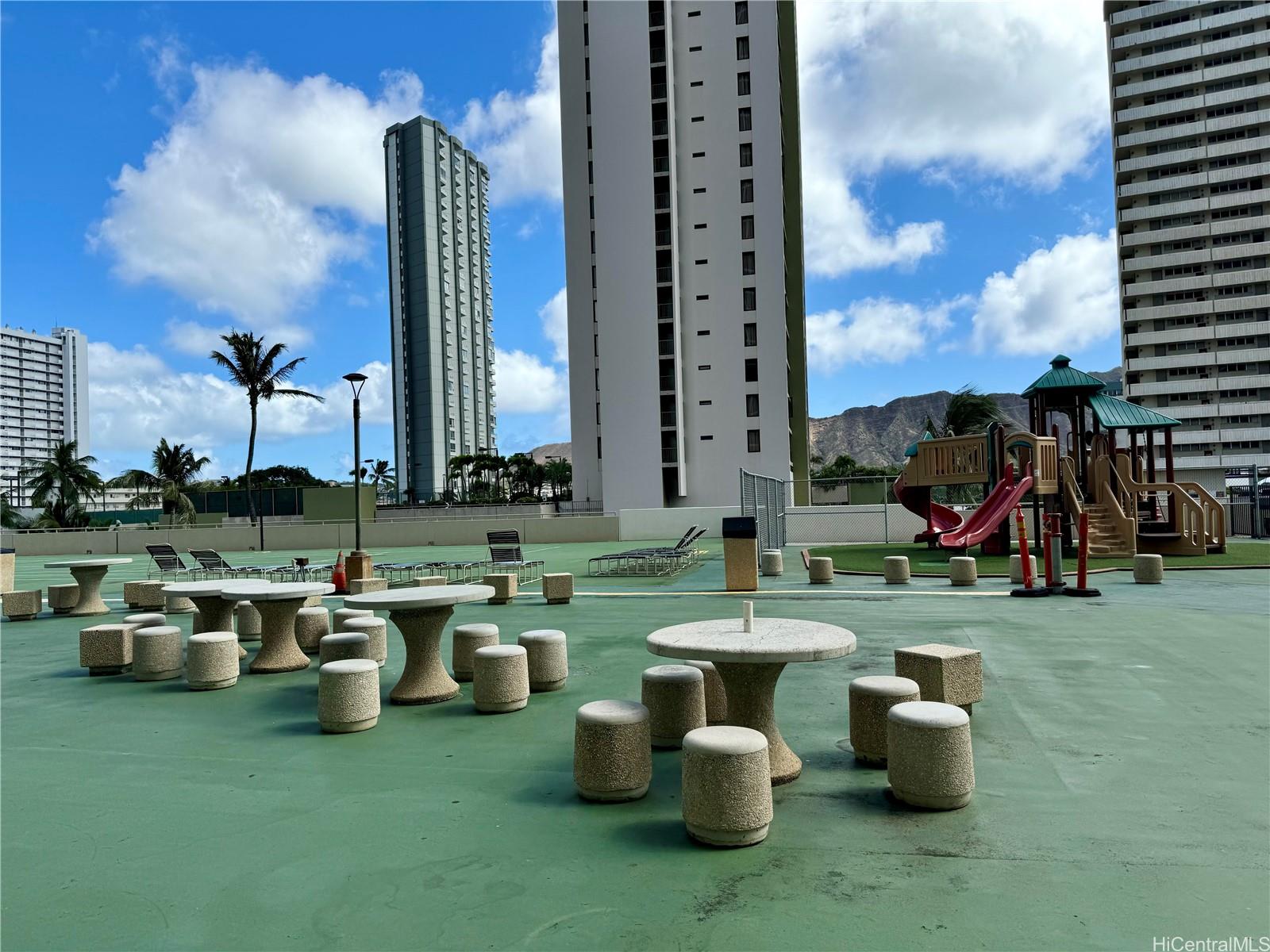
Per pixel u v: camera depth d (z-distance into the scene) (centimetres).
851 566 2036
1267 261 8544
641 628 1099
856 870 376
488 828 438
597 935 323
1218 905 338
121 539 4066
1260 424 8500
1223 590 1419
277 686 828
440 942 321
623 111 5022
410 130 16638
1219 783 484
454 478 11094
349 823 450
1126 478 2272
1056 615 1145
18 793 515
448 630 1143
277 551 3716
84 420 19612
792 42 6256
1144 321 9106
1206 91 8962
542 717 668
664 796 484
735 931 324
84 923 346
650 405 4975
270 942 326
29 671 940
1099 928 321
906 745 454
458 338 17450
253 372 5028
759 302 5138
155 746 619
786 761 502
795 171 6262
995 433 2311
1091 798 462
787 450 5103
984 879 364
